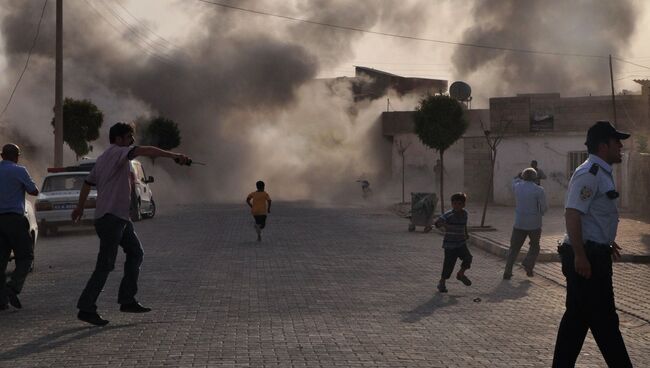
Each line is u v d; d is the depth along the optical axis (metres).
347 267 14.34
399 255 16.45
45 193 22.97
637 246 16.75
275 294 11.05
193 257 15.82
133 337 8.00
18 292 9.80
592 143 6.05
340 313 9.57
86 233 23.69
